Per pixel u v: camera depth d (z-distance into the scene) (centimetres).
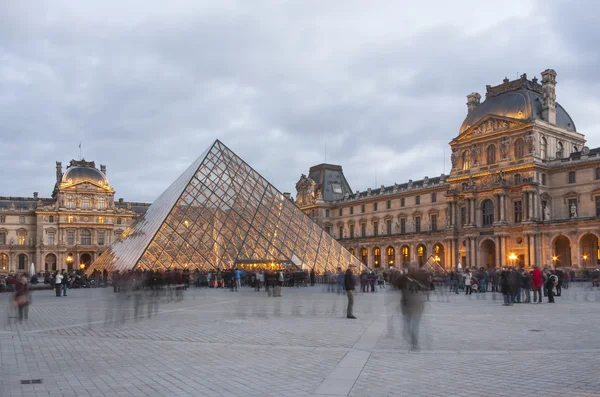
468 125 14075
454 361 2091
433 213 15512
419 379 1786
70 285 8594
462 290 7794
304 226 8756
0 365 2045
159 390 1662
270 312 4081
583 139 13788
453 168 14325
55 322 3500
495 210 12900
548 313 4034
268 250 7981
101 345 2505
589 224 11288
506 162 12900
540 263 12050
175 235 7675
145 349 2386
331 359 2131
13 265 19625
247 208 8394
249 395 1598
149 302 4038
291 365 2017
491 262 13825
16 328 3197
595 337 2728
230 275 7069
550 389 1652
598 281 9025
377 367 1980
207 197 8262
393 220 16838
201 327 3150
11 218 19900
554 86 13138
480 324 3288
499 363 2052
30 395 1605
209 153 9062
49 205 19900
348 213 18662
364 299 5612
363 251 17600
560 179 12506
